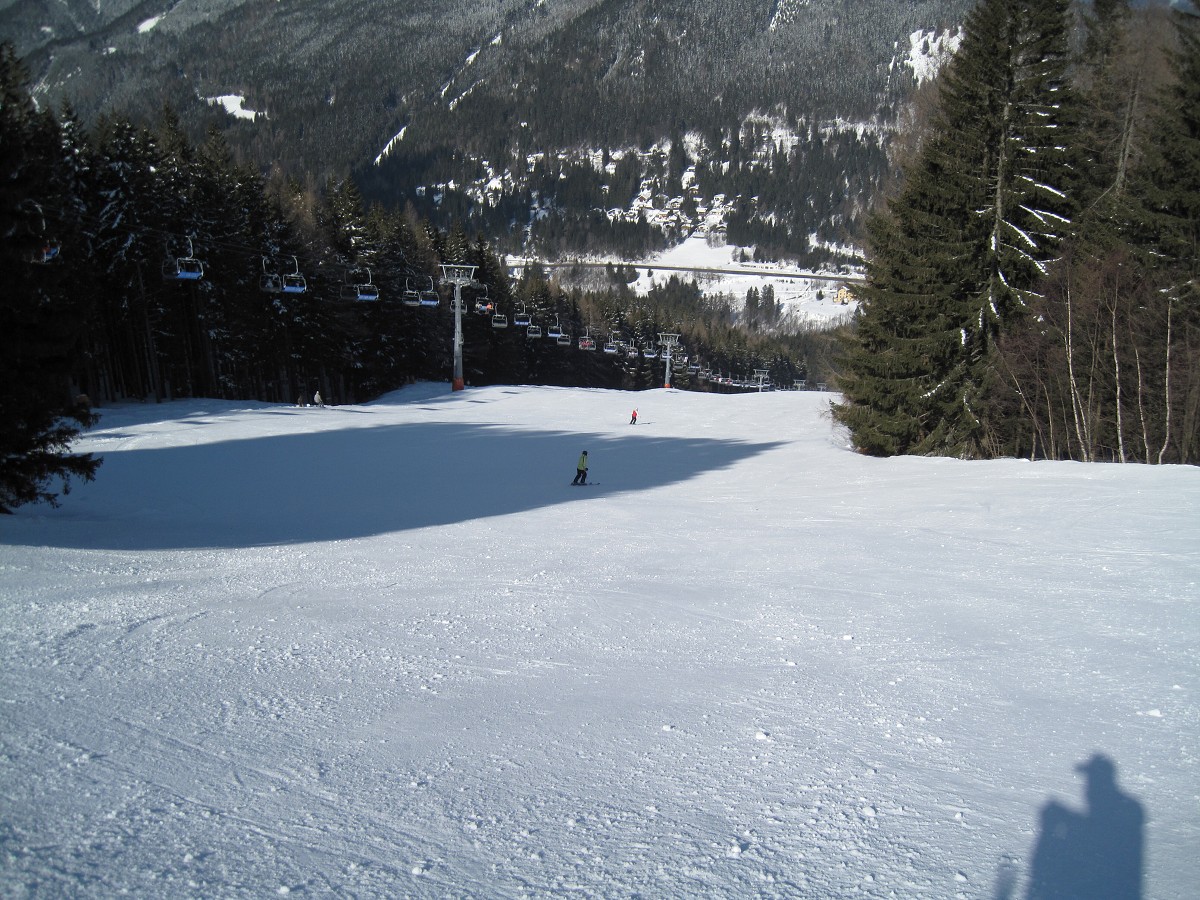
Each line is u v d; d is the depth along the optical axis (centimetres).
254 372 5684
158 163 4662
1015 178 2789
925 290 2833
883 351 2942
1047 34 2828
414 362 7194
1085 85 3506
